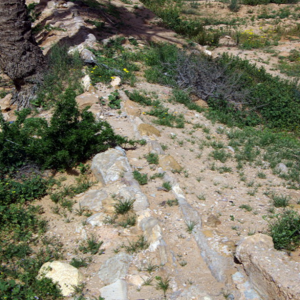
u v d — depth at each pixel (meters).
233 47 15.67
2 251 4.04
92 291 3.52
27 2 15.78
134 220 4.45
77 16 13.82
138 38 13.48
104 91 8.50
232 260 3.77
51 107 8.18
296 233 3.98
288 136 8.55
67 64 9.66
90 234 4.31
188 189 5.29
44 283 3.52
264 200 5.21
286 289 3.07
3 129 5.83
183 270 3.74
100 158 5.50
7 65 8.71
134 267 3.80
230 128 8.30
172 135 7.12
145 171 5.55
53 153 5.56
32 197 4.98
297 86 11.60
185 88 9.93
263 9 20.83
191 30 16.06
